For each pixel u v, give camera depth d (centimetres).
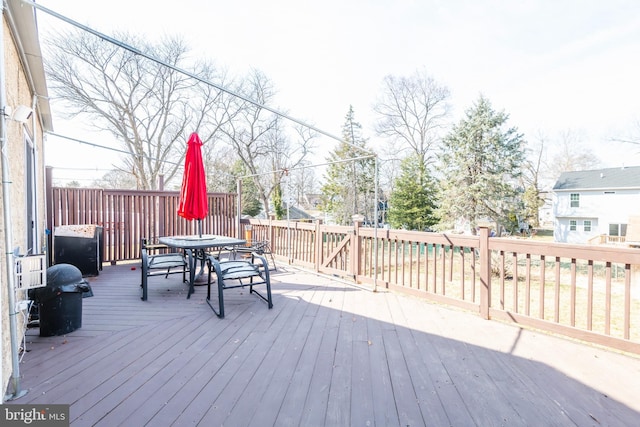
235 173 1834
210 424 177
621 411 192
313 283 516
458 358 259
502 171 1536
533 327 321
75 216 632
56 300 299
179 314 364
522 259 1129
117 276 569
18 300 241
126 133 1550
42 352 266
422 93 2042
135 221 705
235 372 235
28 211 358
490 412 190
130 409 190
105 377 227
